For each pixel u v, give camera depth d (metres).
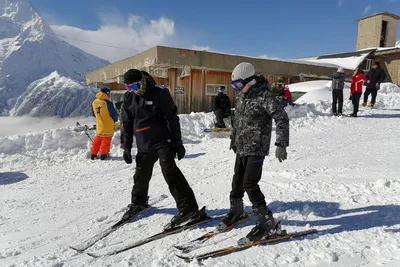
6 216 4.06
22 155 7.32
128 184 5.22
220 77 15.12
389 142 6.67
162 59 12.68
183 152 3.15
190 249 2.69
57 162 7.10
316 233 2.84
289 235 2.76
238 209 3.08
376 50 26.80
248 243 2.65
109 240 3.04
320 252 2.48
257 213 2.71
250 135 2.65
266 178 4.68
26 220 3.86
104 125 7.08
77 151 7.75
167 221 3.41
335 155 5.83
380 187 3.83
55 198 4.69
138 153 3.44
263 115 2.64
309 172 4.72
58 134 7.98
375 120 9.52
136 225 3.35
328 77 18.41
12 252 2.95
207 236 2.89
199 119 9.90
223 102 9.58
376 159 5.31
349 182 4.11
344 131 8.16
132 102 3.22
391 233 2.69
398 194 3.57
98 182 5.45
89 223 3.58
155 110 3.14
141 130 3.24
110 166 6.56
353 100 10.12
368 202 3.45
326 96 13.62
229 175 5.12
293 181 4.39
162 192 4.50
